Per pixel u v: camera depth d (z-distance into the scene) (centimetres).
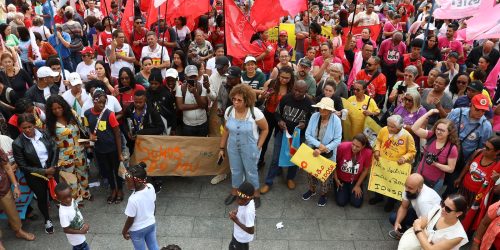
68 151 567
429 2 1318
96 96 563
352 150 592
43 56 934
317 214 611
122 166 600
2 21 1151
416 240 460
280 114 628
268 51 848
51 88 657
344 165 604
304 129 625
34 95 650
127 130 636
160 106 650
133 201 428
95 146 588
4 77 720
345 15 1170
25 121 506
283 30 1020
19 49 939
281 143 648
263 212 612
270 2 849
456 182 546
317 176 594
